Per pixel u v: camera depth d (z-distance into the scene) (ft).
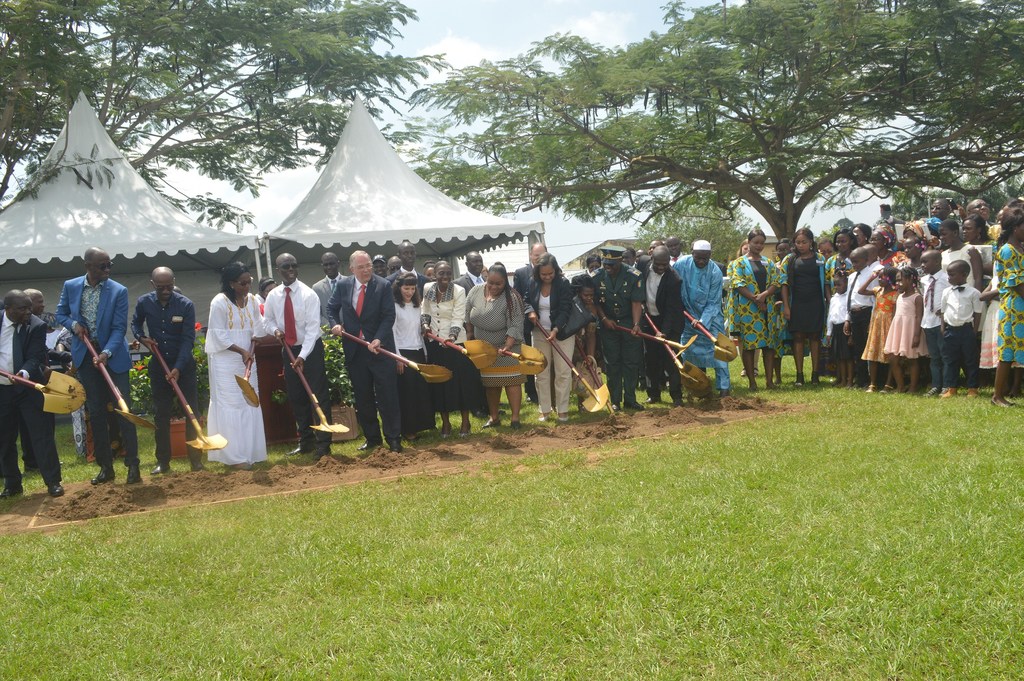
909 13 66.64
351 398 31.07
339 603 13.96
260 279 44.86
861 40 67.26
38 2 55.88
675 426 26.96
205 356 31.19
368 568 15.31
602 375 40.27
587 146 79.20
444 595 13.84
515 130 80.02
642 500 17.93
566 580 13.85
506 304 28.55
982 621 11.65
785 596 12.80
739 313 34.53
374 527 17.76
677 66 70.23
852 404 27.96
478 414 33.58
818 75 71.97
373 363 26.94
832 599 12.53
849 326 32.94
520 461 23.43
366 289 27.09
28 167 68.59
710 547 14.82
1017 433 21.02
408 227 46.68
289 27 74.38
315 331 27.30
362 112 53.47
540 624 12.49
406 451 26.55
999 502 15.57
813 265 34.58
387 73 78.13
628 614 12.54
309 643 12.57
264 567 15.97
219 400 26.30
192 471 26.32
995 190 90.33
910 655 10.99
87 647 13.15
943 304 28.25
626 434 26.18
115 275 61.05
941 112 74.38
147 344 25.71
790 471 19.20
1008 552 13.50
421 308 29.91
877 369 31.83
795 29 67.46
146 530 19.29
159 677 11.98
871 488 17.30
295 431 31.14
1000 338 25.46
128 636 13.33
